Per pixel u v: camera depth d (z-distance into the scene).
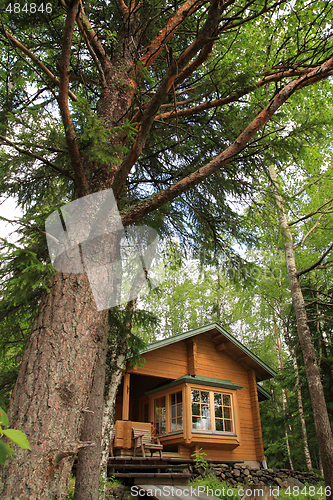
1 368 3.79
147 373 9.20
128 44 3.21
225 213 4.78
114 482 5.96
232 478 8.05
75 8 1.83
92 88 4.45
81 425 1.79
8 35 2.29
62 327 1.90
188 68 2.59
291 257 9.76
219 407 9.48
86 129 1.80
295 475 9.17
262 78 3.39
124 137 2.80
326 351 13.34
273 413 15.02
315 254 12.86
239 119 3.80
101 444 4.05
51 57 3.56
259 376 11.54
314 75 2.74
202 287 16.98
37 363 1.78
